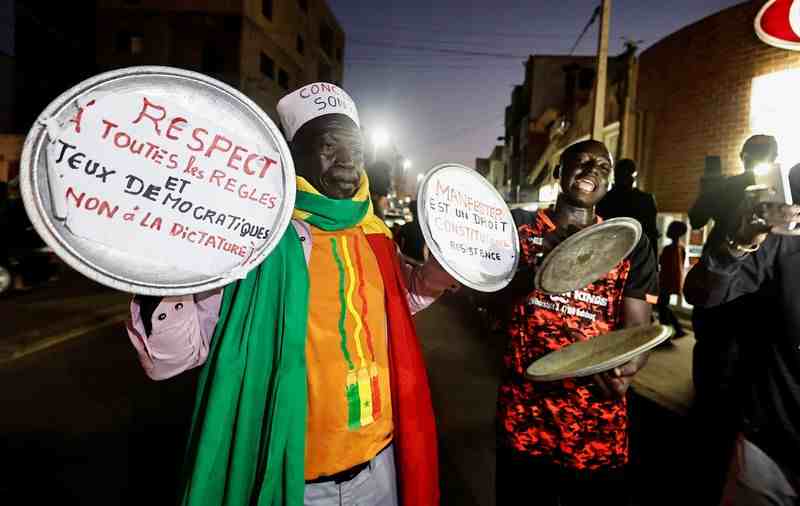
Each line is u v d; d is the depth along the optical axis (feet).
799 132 23.76
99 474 10.86
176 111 3.91
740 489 6.27
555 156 62.90
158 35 82.28
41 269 33.73
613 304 6.68
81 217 3.59
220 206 4.07
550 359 6.35
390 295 5.38
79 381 17.13
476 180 5.65
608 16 32.12
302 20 111.45
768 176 5.34
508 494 6.93
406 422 5.24
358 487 5.09
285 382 4.51
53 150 3.50
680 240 28.76
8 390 16.20
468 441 12.84
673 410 14.47
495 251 5.57
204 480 4.29
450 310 31.37
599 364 5.40
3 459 11.50
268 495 4.41
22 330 23.25
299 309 4.68
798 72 23.97
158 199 3.84
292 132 5.27
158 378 4.45
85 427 13.29
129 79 3.75
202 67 82.79
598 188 6.72
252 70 85.76
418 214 5.04
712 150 28.76
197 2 81.20
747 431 6.15
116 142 3.71
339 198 5.24
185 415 14.07
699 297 6.23
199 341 4.56
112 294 34.71
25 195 3.41
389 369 5.32
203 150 4.00
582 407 6.46
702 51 29.43
